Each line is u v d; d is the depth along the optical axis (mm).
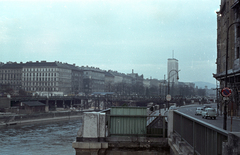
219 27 70062
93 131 12383
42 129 83812
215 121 36688
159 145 12844
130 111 13328
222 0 60812
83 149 12211
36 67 197125
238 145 5633
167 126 13352
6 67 199500
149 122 15055
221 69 64062
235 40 46625
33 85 196500
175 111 12594
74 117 124250
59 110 145500
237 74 37562
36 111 123812
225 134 5973
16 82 198750
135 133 13039
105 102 161875
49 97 145000
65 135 71938
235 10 46719
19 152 50219
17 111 116312
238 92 39438
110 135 12992
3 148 53688
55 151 51344
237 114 43625
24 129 82750
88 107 168375
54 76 194000
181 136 10844
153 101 133250
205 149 7594
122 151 12633
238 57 46312
